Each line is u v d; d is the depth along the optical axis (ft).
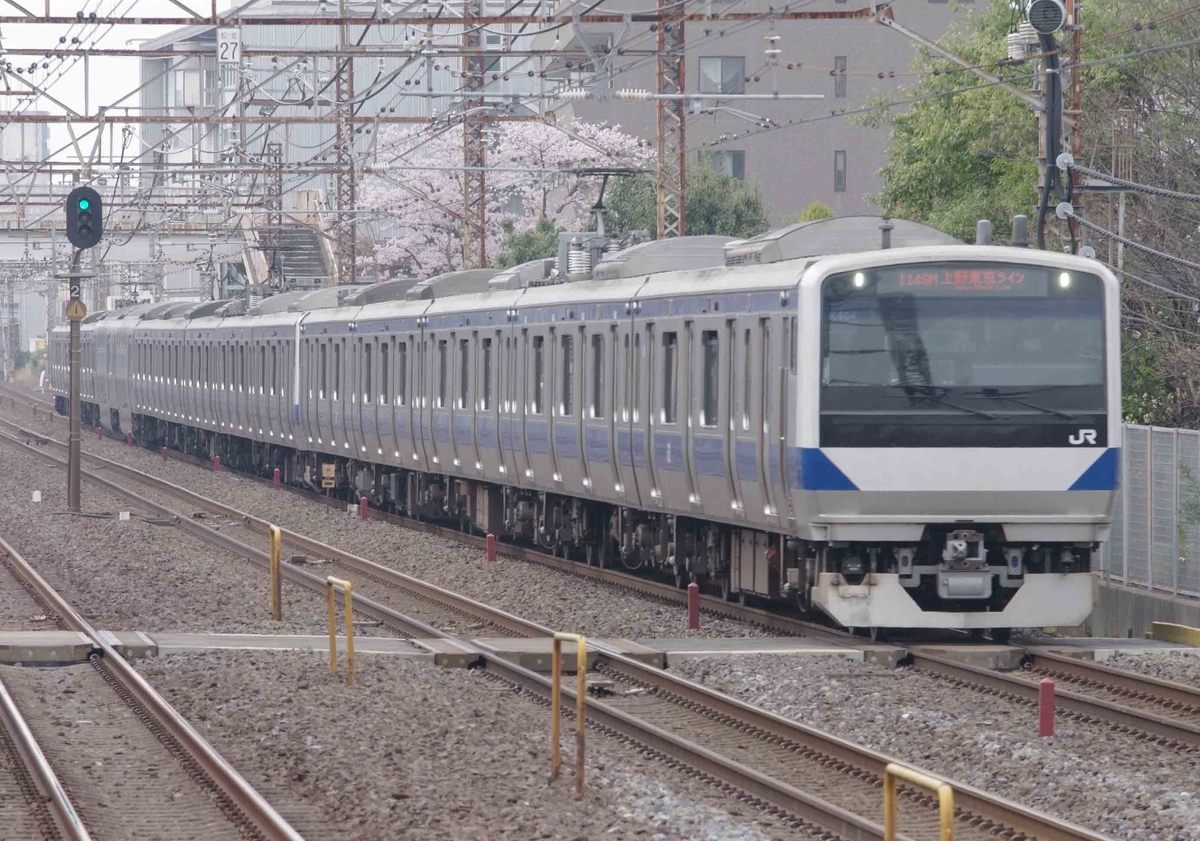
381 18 243.81
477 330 249.55
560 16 248.52
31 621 179.93
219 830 97.40
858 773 111.55
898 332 153.89
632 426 195.31
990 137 302.25
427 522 297.94
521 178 571.28
